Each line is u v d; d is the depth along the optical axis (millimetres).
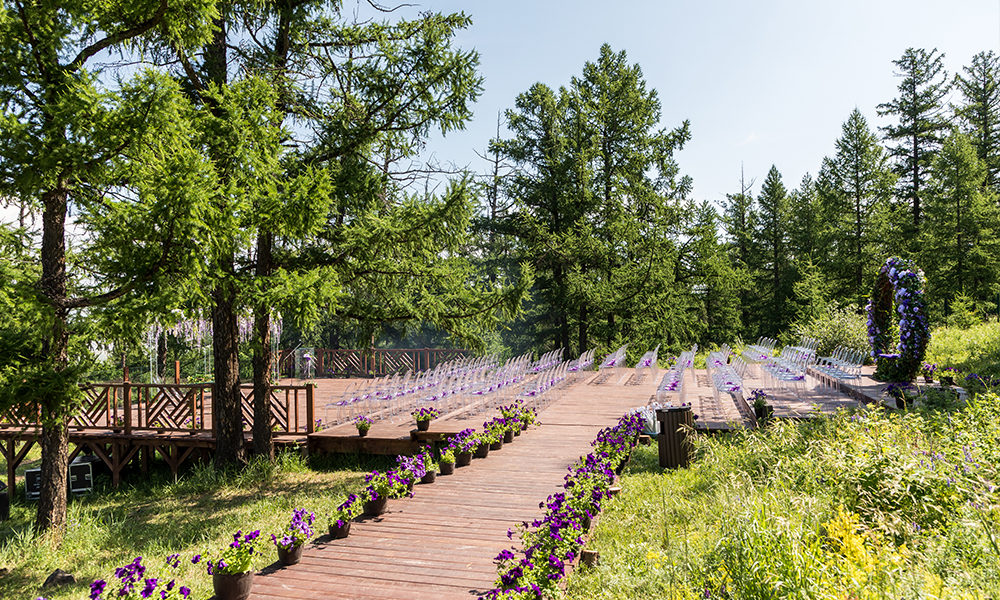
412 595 4258
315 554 5086
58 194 6590
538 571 4008
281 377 22594
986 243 27422
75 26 6250
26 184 5734
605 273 24828
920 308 10609
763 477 5828
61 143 5676
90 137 5754
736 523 4039
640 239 23688
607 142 26938
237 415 9844
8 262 6758
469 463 8062
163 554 6406
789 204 40344
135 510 8688
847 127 33250
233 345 9875
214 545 6566
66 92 5789
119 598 3775
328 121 9625
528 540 4688
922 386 10328
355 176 9250
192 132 6762
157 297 6109
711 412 10719
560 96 25953
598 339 27281
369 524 5820
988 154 36062
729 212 42156
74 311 6934
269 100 7793
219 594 4219
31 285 6191
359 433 10328
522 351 34438
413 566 4785
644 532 5391
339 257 9508
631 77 26453
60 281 6777
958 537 3643
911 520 4164
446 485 7102
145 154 6176
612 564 4723
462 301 9805
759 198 39438
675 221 24562
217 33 9227
